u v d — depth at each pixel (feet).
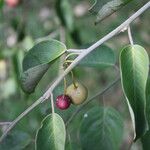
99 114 0.79
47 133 0.63
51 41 0.65
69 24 1.28
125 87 0.59
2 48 1.36
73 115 0.80
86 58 0.83
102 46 0.83
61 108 0.70
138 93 0.60
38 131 0.63
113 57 0.83
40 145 0.63
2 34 1.49
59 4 1.28
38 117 1.08
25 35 1.34
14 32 1.47
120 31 0.62
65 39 1.27
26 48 1.23
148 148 0.69
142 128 0.59
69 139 0.80
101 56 0.83
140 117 0.59
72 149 0.81
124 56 0.61
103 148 0.78
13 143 0.81
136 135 0.59
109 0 0.65
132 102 0.59
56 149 0.63
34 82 0.65
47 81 1.44
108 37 0.62
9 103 1.48
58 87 0.79
